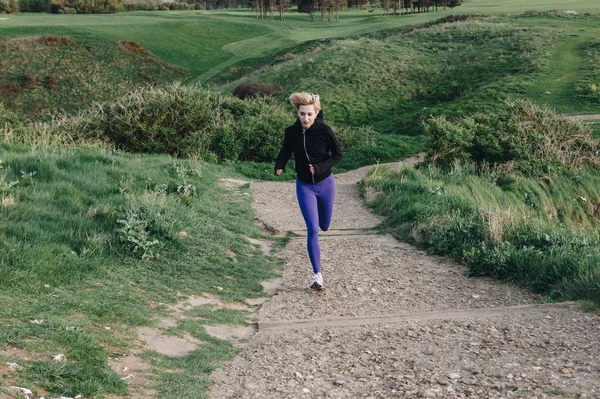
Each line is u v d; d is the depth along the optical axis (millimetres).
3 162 9281
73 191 8398
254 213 10680
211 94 23453
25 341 3623
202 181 12281
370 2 122188
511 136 16875
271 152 20375
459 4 88750
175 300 5500
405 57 43438
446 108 30828
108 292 5215
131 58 61250
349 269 7250
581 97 29359
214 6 169250
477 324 4754
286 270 7309
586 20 51719
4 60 56250
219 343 4621
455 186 13391
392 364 4031
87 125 18531
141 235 6715
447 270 7145
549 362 3783
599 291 5238
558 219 13406
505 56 39719
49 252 5594
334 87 39219
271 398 3520
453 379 3646
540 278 6176
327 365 4109
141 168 11516
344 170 21188
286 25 87875
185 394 3471
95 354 3729
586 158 17344
